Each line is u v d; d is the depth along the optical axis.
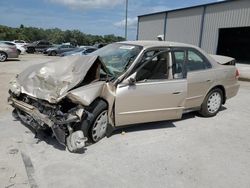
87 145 4.17
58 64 4.40
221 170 3.72
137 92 4.36
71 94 3.64
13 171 3.35
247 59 30.03
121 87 4.23
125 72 4.30
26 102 4.23
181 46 5.14
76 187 3.12
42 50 34.34
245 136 5.02
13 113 4.92
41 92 3.88
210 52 23.56
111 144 4.29
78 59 4.37
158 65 4.70
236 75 6.43
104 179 3.32
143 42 5.07
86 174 3.39
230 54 30.97
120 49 4.94
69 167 3.53
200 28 24.31
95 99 4.07
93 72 4.20
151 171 3.57
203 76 5.52
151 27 30.98
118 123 4.39
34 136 4.37
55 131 3.68
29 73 4.45
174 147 4.35
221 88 6.09
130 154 4.00
